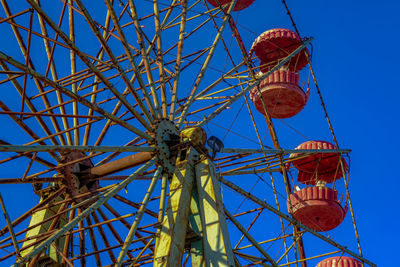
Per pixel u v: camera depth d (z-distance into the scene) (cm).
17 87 2219
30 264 2077
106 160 2373
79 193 2214
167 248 1762
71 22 2503
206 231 1833
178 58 2420
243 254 2253
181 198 1889
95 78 2506
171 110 2288
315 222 2919
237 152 2223
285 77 2939
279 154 2538
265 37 3161
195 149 2047
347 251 2553
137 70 2141
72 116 1902
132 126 2023
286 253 2617
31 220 2383
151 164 2022
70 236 2298
